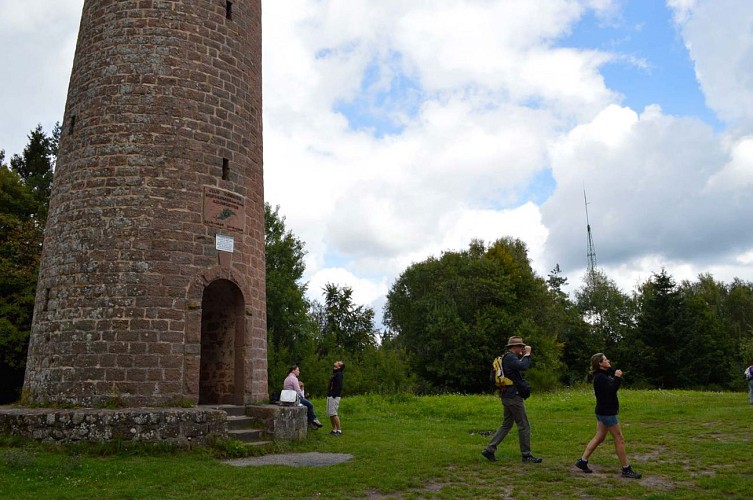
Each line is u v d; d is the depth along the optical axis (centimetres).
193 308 1450
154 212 1470
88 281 1429
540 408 2377
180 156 1527
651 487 894
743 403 2306
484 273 5397
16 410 1286
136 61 1566
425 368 5288
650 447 1283
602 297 7194
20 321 2783
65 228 1509
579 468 1022
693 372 5834
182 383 1397
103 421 1199
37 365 1461
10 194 3419
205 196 1539
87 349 1382
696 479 953
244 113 1703
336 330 6025
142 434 1206
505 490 889
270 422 1382
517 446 1327
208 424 1262
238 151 1655
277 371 4347
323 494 867
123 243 1441
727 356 6044
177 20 1614
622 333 6675
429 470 1030
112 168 1494
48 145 4472
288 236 5175
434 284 5734
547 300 5784
